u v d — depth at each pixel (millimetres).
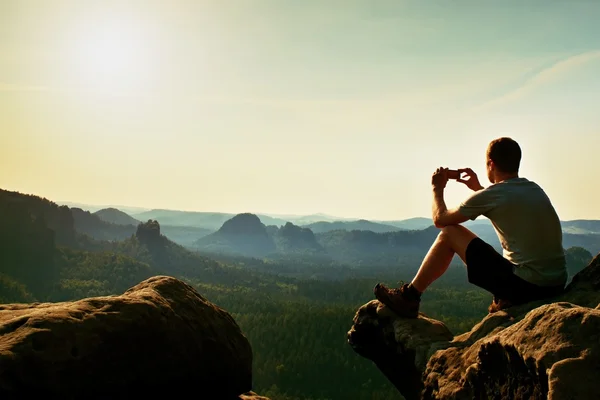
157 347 5824
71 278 198500
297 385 99062
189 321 6445
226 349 6867
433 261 7344
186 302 6680
